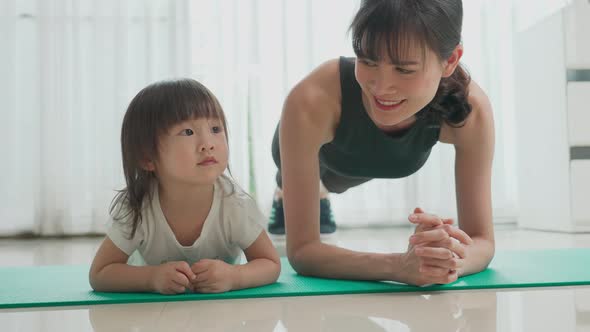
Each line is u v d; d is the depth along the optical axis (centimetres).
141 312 83
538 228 267
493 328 69
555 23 252
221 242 107
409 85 87
